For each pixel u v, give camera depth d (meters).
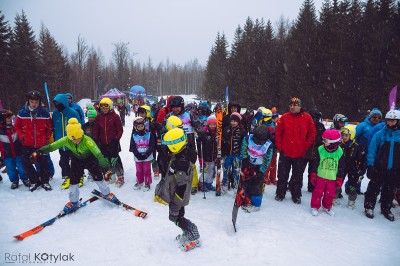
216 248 3.61
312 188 5.96
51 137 5.78
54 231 4.04
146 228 4.15
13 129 5.58
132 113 31.34
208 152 5.62
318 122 5.68
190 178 3.58
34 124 5.45
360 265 3.31
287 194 5.85
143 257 3.42
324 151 4.67
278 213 4.79
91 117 6.04
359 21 32.53
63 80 49.19
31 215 4.55
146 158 5.69
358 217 4.74
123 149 10.55
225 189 5.71
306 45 34.12
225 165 5.70
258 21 48.34
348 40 31.11
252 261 3.32
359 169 5.02
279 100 38.94
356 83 30.48
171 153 3.55
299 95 32.91
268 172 6.55
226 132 5.55
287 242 3.78
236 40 50.88
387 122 4.50
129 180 6.59
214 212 4.76
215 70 54.75
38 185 5.77
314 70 32.84
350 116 30.81
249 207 4.84
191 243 3.58
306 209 5.02
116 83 66.25
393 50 26.75
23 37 39.16
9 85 35.50
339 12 35.34
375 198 4.76
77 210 4.72
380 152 4.62
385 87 26.50
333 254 3.54
